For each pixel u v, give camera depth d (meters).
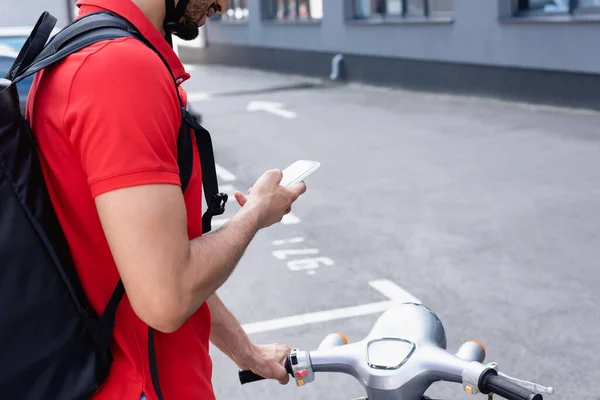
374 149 10.22
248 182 8.76
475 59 14.41
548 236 6.08
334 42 19.31
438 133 11.17
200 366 1.50
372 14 17.94
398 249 5.95
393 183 8.17
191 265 1.27
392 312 1.67
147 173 1.22
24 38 7.33
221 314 1.79
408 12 16.45
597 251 5.68
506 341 4.26
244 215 1.39
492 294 4.95
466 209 7.00
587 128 10.73
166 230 1.23
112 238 1.23
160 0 1.39
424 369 1.53
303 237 6.38
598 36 11.78
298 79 20.73
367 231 6.47
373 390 1.56
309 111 14.48
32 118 1.31
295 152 10.38
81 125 1.23
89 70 1.24
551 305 4.73
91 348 1.31
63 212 1.32
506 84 13.80
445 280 5.24
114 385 1.37
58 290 1.27
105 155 1.21
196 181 1.42
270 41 22.88
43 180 1.28
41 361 1.27
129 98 1.23
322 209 7.25
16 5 11.74
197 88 19.56
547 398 3.64
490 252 5.77
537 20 12.77
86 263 1.34
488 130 11.10
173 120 1.30
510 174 8.27
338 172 8.88
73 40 1.30
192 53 28.36
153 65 1.27
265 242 6.28
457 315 4.64
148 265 1.21
